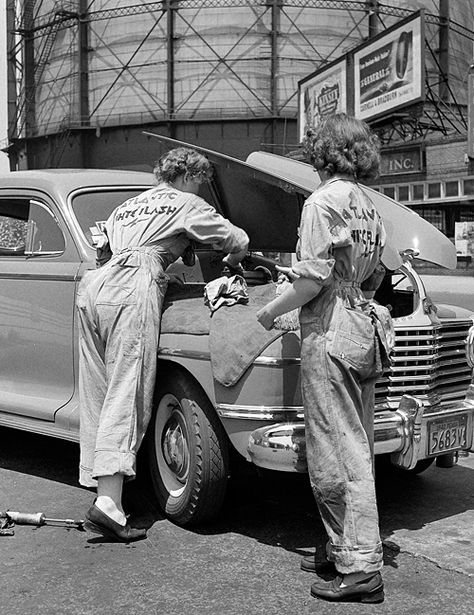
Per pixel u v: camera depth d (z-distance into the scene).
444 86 41.66
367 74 27.98
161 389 4.26
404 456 4.07
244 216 5.38
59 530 4.19
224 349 3.77
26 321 5.07
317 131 3.53
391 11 41.16
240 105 40.50
